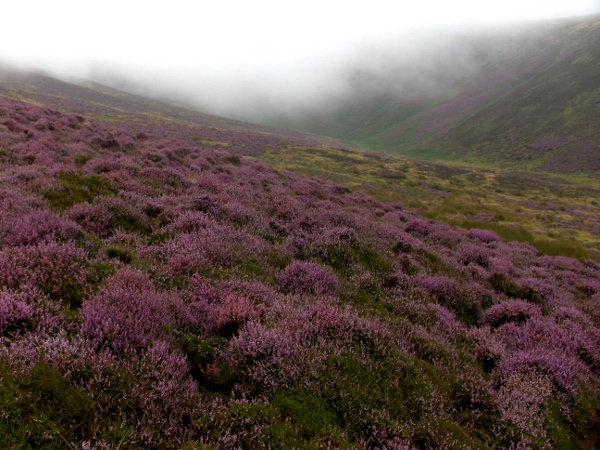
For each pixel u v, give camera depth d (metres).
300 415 4.20
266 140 105.44
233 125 185.38
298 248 10.57
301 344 5.21
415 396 5.07
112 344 4.16
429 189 63.09
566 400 6.26
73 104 118.69
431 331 7.52
